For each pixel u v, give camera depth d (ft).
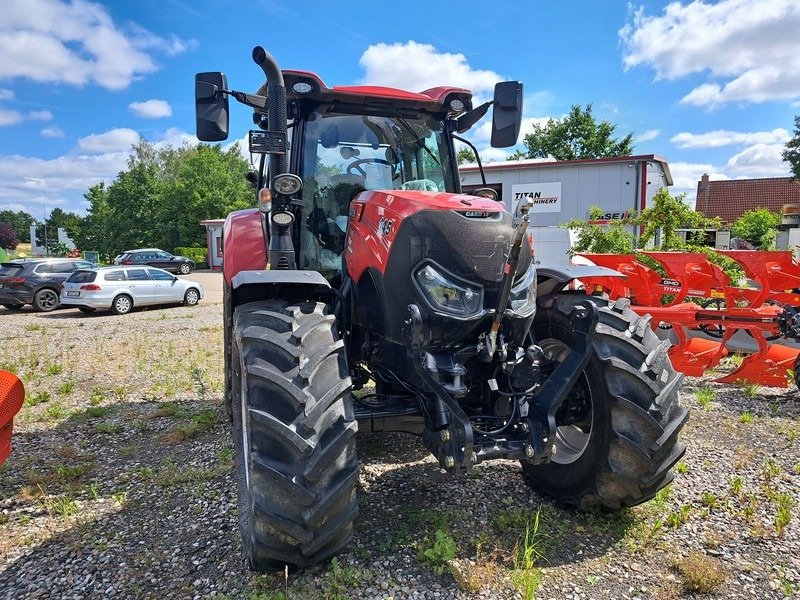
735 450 14.55
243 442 9.70
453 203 9.66
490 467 13.34
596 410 10.39
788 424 16.55
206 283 91.45
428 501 11.59
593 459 10.47
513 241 8.54
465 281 9.13
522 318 9.48
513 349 9.69
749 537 10.40
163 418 17.78
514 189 57.06
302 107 12.70
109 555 9.95
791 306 19.17
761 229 83.71
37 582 9.23
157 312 52.39
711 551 9.92
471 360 9.87
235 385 10.67
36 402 20.03
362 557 9.43
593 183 54.44
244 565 9.41
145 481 12.97
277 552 8.21
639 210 52.65
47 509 11.70
